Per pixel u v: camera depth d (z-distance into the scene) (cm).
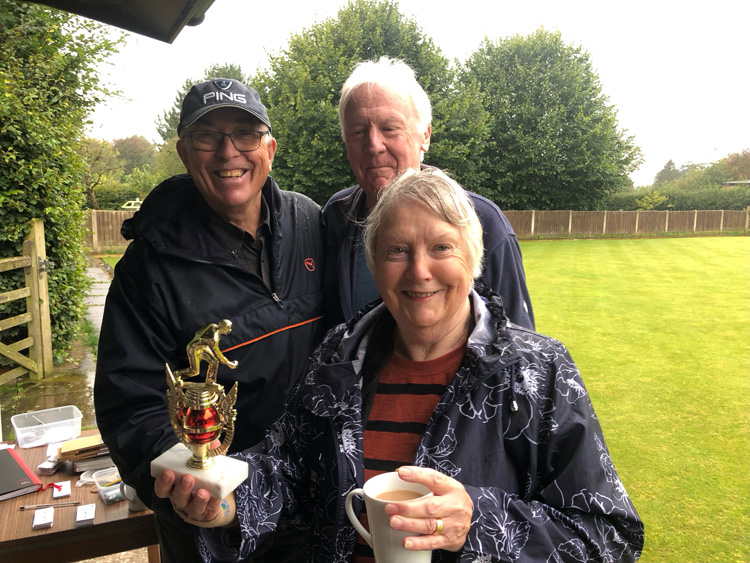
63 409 237
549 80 2645
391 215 117
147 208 172
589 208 2808
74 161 593
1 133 502
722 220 2767
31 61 596
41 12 602
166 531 158
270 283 180
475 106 2356
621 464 386
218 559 128
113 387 156
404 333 125
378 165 182
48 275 579
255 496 124
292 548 162
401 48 2262
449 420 114
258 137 170
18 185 521
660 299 1009
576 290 1099
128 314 162
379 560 101
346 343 132
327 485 123
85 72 656
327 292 192
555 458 112
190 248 167
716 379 568
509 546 102
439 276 116
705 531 308
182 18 186
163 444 142
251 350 171
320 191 2191
